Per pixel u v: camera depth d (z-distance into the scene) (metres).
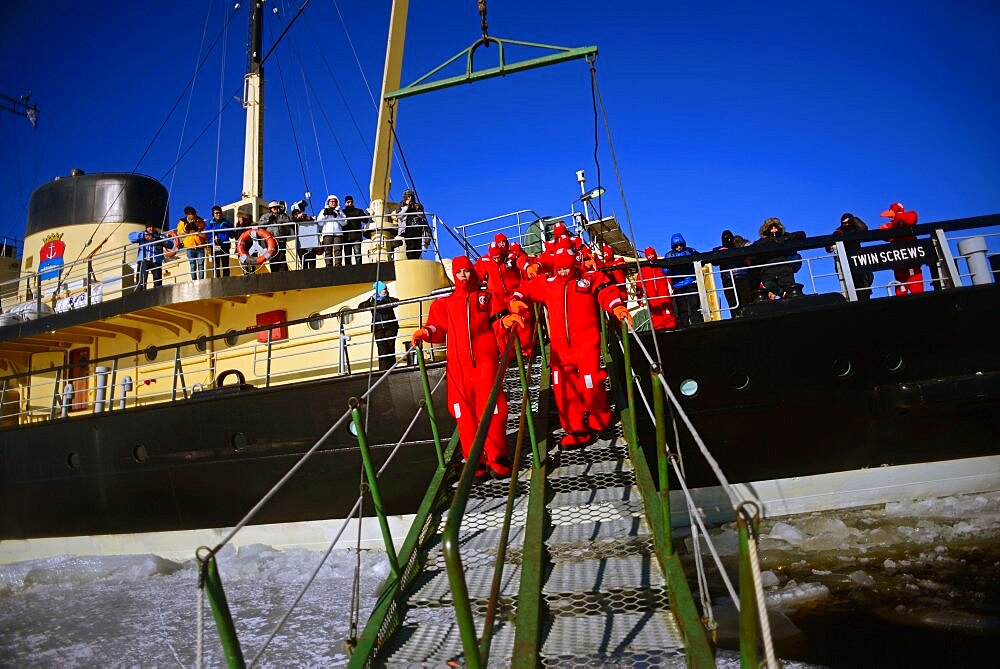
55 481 9.23
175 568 8.15
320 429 7.63
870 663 3.59
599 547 4.04
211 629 5.29
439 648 3.45
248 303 9.68
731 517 6.84
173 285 9.02
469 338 5.20
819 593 4.72
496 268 6.88
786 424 6.66
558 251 5.54
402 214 8.86
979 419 6.67
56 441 9.23
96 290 11.56
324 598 5.95
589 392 5.24
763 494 6.80
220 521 8.22
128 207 13.02
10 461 9.64
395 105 5.89
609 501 4.49
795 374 6.57
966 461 6.76
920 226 6.59
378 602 3.64
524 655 2.96
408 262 8.99
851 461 6.75
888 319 6.46
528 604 3.27
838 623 4.20
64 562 8.14
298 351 9.23
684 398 6.68
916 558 5.36
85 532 9.11
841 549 5.79
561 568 3.92
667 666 3.08
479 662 2.18
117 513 8.82
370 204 10.35
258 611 5.66
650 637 3.20
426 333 5.26
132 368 10.59
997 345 6.42
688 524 6.87
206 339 7.82
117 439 8.74
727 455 6.74
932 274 6.81
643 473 4.29
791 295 7.26
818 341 6.53
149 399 10.21
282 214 11.02
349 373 7.86
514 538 4.41
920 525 6.11
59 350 11.49
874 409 6.57
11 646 5.14
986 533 5.83
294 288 8.77
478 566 4.16
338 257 9.58
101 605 6.41
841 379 6.55
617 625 3.36
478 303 5.34
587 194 9.34
